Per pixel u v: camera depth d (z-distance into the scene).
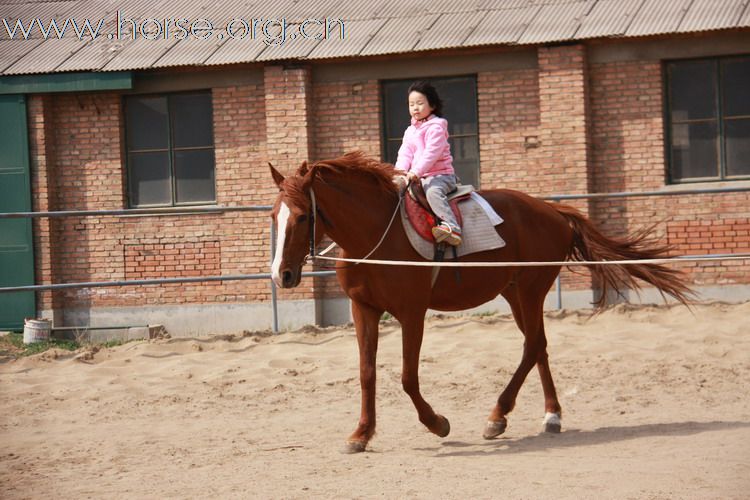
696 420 8.75
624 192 15.52
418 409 8.05
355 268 7.88
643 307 14.80
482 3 17.44
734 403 9.47
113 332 17.66
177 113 17.94
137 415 10.04
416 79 17.02
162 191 18.05
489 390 10.60
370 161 7.93
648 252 9.21
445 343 13.27
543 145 16.23
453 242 7.98
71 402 10.70
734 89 16.05
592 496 6.13
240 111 17.47
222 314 17.45
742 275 15.78
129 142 18.09
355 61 17.02
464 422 9.16
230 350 13.67
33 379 12.05
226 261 17.52
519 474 6.87
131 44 17.75
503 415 8.38
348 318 17.03
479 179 16.89
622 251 9.23
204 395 10.88
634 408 9.45
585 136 16.06
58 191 18.03
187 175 17.95
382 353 12.82
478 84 16.73
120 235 17.86
